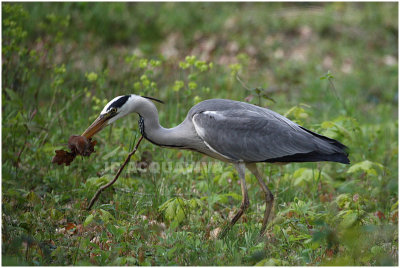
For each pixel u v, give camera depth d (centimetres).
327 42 2258
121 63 1783
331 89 1817
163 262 770
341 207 930
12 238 805
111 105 917
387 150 1341
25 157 1154
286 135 939
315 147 935
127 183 1062
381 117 1667
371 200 1077
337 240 745
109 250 805
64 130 1288
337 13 2500
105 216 858
